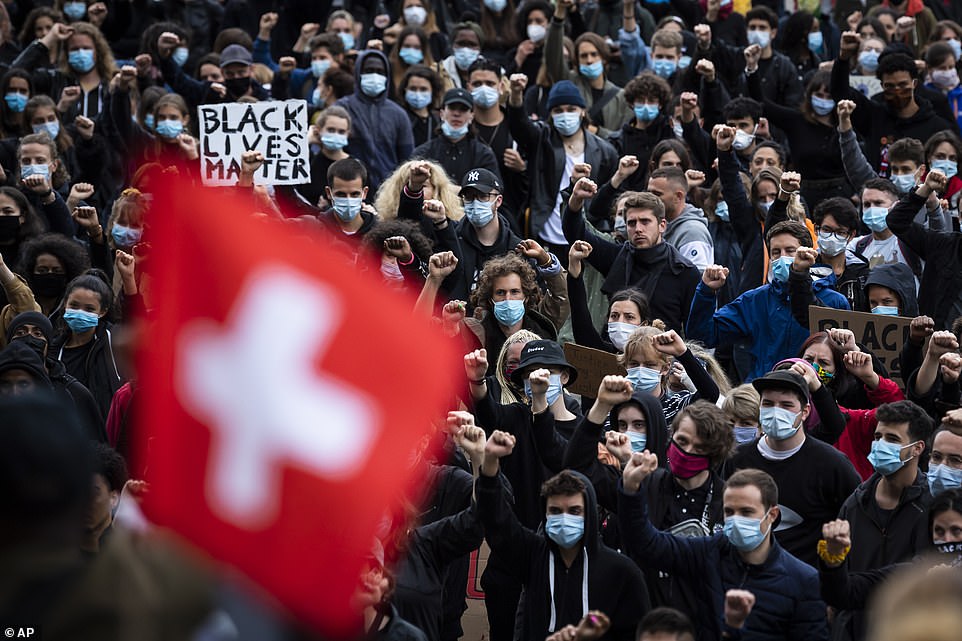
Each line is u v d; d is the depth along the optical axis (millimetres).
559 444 16438
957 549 14289
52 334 19500
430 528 15359
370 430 5668
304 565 5559
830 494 15891
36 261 21516
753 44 30484
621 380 15664
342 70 30406
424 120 28594
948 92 30219
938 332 17625
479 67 26984
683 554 14547
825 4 36562
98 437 18812
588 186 21562
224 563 5520
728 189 22469
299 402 5641
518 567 15125
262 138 24266
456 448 17516
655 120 26859
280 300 5668
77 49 29938
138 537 5113
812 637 14078
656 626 12648
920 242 21156
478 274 21922
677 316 21266
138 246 20438
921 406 17781
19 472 4957
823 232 21234
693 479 15531
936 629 5699
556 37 29484
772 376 15859
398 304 5789
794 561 14328
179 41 31500
